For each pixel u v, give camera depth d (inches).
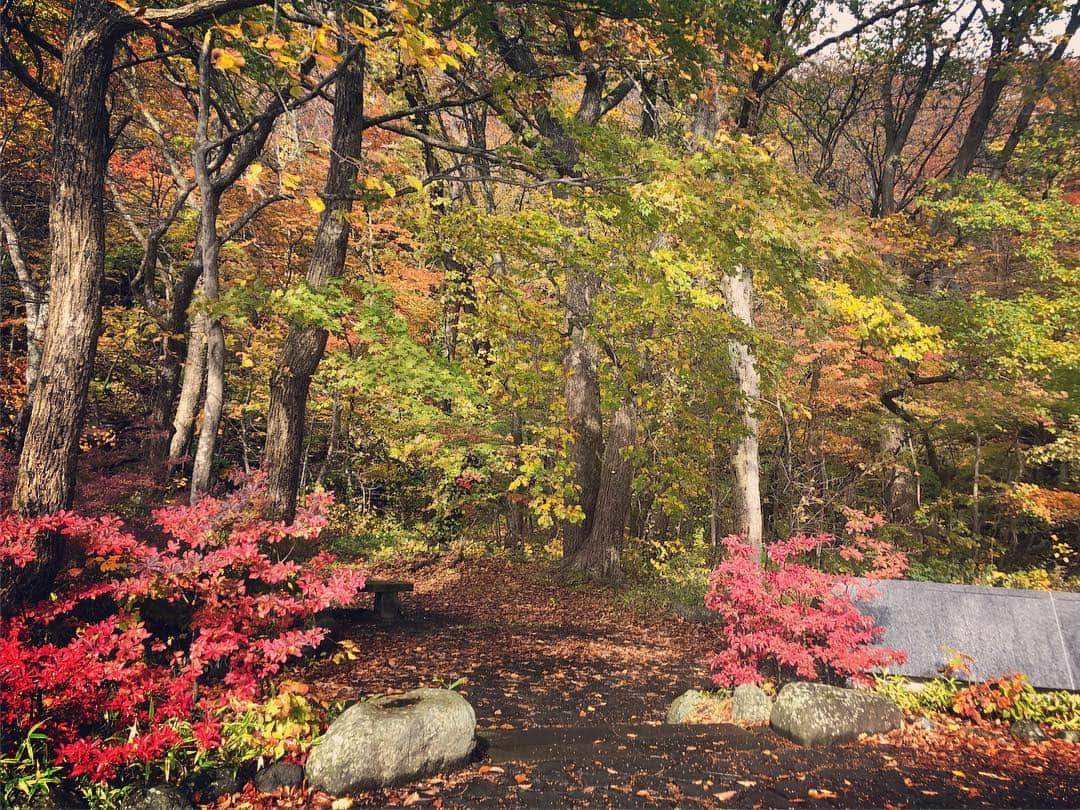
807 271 318.7
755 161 307.4
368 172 373.1
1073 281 537.3
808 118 829.8
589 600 545.3
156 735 152.4
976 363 589.3
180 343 486.9
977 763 191.6
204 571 193.6
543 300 566.3
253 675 195.6
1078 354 494.9
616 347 451.5
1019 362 538.6
